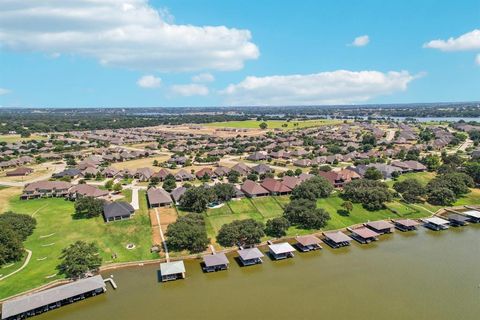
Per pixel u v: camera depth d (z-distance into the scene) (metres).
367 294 72.56
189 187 132.88
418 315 65.31
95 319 65.94
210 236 100.44
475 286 75.31
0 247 82.88
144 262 87.88
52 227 106.50
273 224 100.88
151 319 65.38
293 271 83.19
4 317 64.50
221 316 65.75
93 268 83.31
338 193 134.00
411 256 90.19
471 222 113.50
